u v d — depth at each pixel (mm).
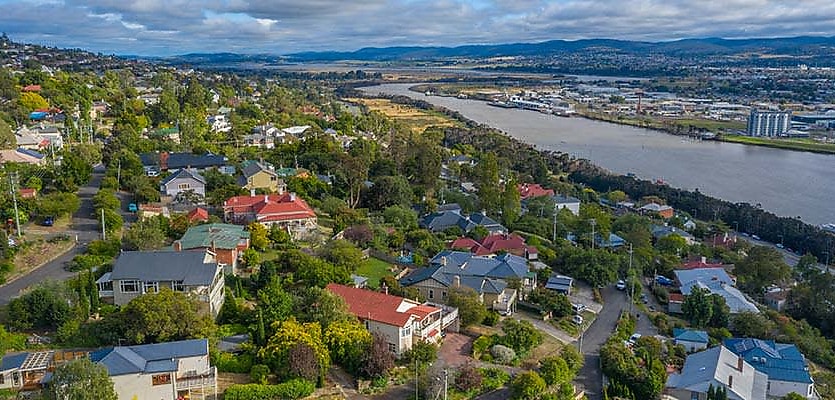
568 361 72312
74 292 68938
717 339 87000
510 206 141375
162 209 107625
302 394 59406
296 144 168750
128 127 170250
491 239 112250
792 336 90188
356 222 109625
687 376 71125
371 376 62719
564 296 89312
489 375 67438
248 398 57344
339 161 146750
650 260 118688
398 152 170000
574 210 156125
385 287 82438
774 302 110062
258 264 87062
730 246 142375
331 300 69125
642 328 88312
